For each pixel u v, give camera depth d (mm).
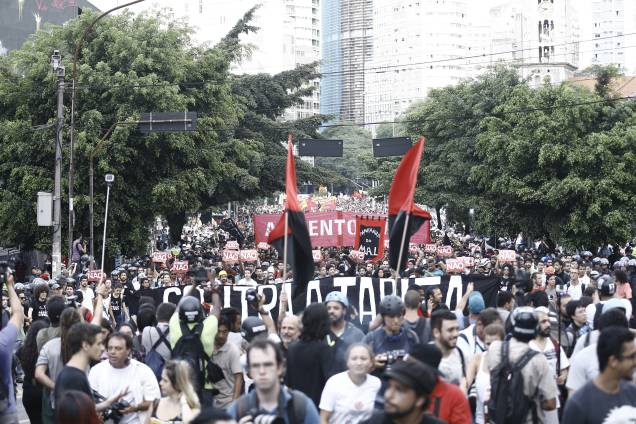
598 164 38625
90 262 30141
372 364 7797
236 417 6535
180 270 26469
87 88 34469
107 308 17969
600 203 38000
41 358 9641
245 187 45969
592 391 6402
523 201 40719
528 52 165750
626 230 37969
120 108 34406
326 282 14828
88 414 6730
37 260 43125
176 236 48000
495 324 9008
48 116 35156
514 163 40562
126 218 35656
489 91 47688
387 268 22500
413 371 5500
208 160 38156
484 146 42125
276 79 54406
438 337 8711
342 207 118438
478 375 8547
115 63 35625
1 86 35188
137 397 8883
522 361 8086
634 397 6406
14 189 35125
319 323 8648
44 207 26578
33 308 16547
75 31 36062
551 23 166125
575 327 11570
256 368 6477
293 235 10688
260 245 38125
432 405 7051
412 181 11523
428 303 13602
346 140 155875
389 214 11703
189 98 37094
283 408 6535
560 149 38656
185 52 38875
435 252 33281
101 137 34812
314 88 56031
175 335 9477
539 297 12266
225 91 39656
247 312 14664
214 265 27156
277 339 9883
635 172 38312
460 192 48000
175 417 8062
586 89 42156
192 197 37906
